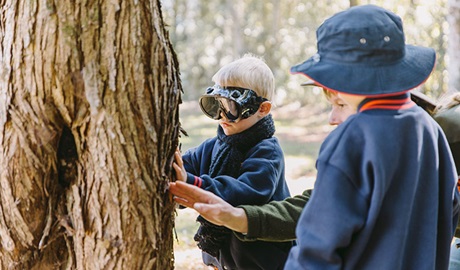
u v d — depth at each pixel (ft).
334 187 5.01
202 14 68.90
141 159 5.91
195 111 49.37
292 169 24.77
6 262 6.21
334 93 5.80
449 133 6.89
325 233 4.98
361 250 5.11
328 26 5.30
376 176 4.94
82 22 5.61
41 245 6.07
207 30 68.69
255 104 7.36
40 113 5.74
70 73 5.62
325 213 4.99
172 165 6.55
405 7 30.58
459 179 6.73
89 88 5.65
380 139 5.00
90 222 5.98
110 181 5.84
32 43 5.62
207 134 35.19
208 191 6.79
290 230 6.67
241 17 66.95
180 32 68.39
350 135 5.10
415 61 5.29
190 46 68.08
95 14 5.63
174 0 67.46
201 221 7.50
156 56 5.91
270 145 7.41
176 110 6.36
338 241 4.95
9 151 5.84
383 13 5.24
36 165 5.85
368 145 5.00
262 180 7.07
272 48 60.70
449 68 21.13
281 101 54.19
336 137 5.17
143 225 6.00
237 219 6.41
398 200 5.13
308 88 51.83
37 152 5.82
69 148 5.96
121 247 5.98
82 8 5.60
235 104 7.27
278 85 54.60
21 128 5.79
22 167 5.85
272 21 64.85
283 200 7.11
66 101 5.68
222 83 7.43
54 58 5.60
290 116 47.19
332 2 49.03
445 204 5.61
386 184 4.99
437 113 7.18
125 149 5.81
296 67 5.42
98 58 5.67
